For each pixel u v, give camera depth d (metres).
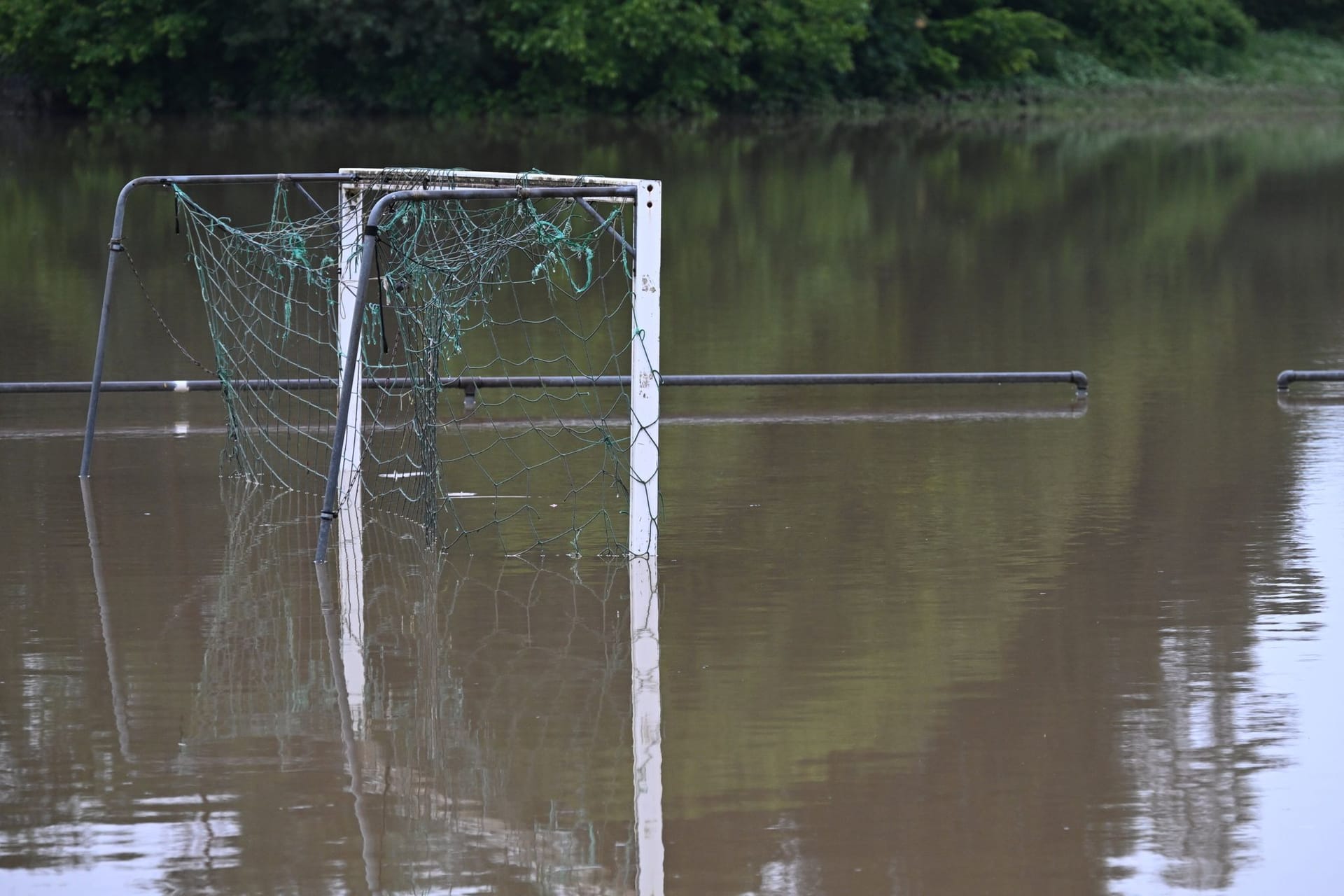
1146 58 105.50
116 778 11.62
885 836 10.74
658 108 89.56
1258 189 57.34
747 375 23.95
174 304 33.06
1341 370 27.42
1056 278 38.25
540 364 27.64
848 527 18.09
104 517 18.64
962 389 26.45
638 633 14.66
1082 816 11.02
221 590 15.96
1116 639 14.42
